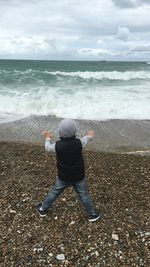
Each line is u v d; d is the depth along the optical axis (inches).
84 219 74.5
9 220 74.3
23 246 65.4
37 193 87.0
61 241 66.8
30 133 184.1
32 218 75.1
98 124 205.5
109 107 243.3
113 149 158.4
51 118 218.7
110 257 62.4
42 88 314.0
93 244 65.9
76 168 68.2
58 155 67.7
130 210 79.1
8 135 179.2
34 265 60.4
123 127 200.2
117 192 88.6
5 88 312.2
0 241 66.7
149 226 72.2
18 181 94.1
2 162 109.1
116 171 104.4
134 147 163.5
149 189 92.0
